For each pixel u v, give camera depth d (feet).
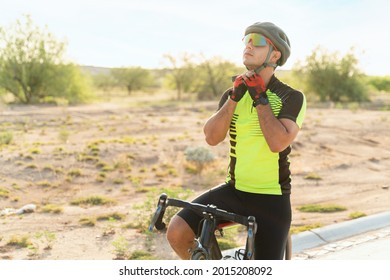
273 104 10.75
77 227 29.37
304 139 66.54
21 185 41.01
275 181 11.03
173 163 51.85
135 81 257.75
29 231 28.43
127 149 55.01
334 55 157.79
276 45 10.66
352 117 95.86
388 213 28.37
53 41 138.31
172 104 134.41
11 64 133.39
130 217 31.91
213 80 182.91
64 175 44.73
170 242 11.02
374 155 59.31
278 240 10.88
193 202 11.53
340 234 24.99
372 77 230.27
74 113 100.32
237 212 11.18
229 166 11.65
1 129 73.67
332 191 41.42
